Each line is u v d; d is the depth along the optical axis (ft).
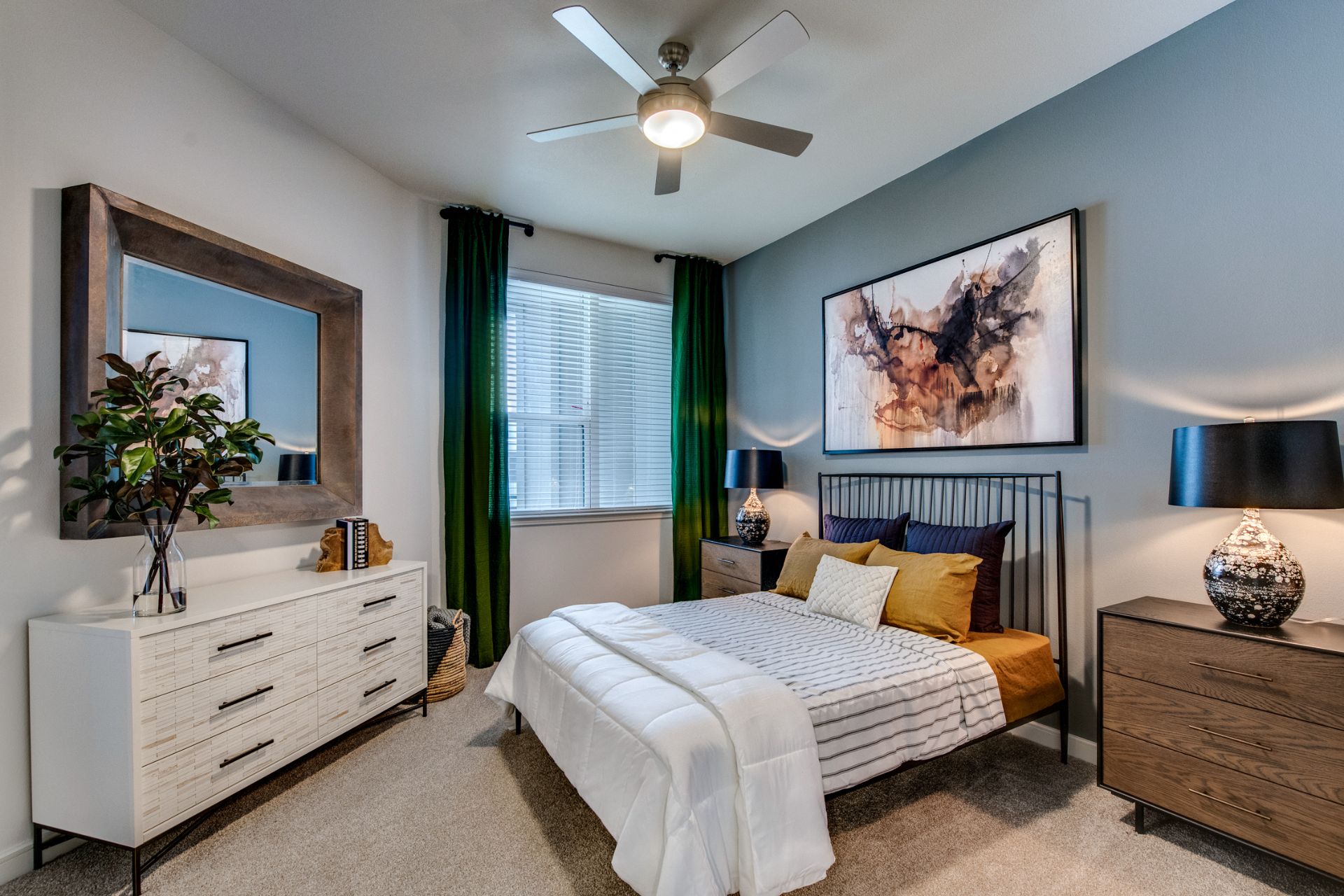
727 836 4.79
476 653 11.58
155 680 5.43
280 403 8.55
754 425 14.47
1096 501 7.94
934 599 7.84
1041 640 7.90
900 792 7.10
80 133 6.17
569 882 5.50
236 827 6.36
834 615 8.62
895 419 10.78
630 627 7.55
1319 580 6.16
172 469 6.04
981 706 6.84
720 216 12.42
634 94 8.33
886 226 11.06
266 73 7.85
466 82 8.05
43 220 5.83
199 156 7.44
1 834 5.42
